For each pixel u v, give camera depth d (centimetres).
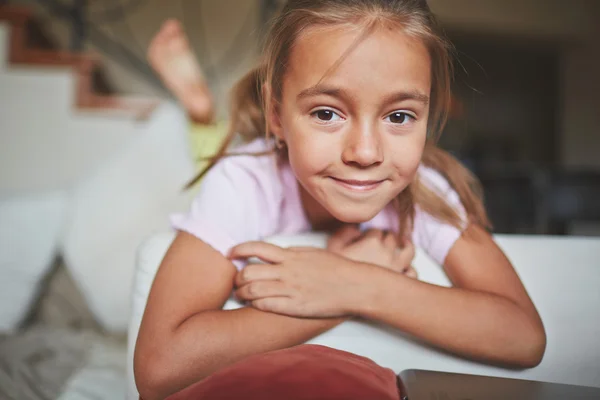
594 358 58
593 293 62
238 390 35
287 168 70
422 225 65
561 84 524
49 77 185
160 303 54
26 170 183
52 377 94
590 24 448
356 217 51
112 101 188
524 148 530
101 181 138
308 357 40
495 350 54
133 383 56
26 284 125
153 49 206
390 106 47
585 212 210
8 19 185
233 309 54
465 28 441
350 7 47
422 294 54
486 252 61
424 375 42
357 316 56
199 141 174
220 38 284
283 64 52
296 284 55
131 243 132
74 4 240
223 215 63
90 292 129
